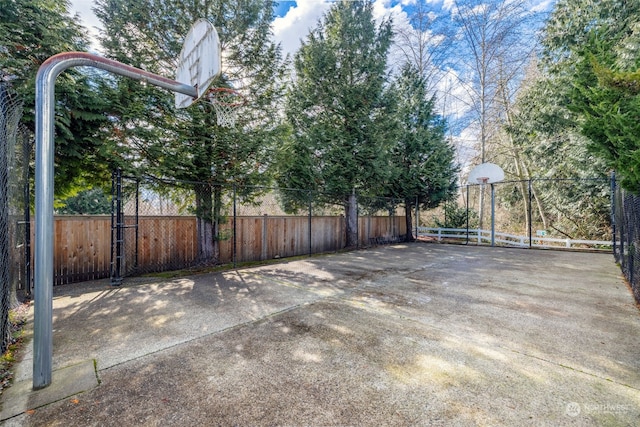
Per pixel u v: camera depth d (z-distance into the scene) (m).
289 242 8.08
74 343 2.59
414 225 13.68
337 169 8.55
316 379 2.02
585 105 5.04
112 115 4.95
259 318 3.22
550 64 9.44
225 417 1.65
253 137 6.07
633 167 3.18
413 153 11.36
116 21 5.16
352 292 4.27
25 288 3.75
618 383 1.97
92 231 5.00
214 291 4.33
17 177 3.35
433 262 6.93
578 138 8.78
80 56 2.31
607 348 2.49
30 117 3.93
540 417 1.64
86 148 4.81
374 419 1.63
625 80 3.39
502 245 10.47
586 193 9.86
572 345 2.55
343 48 8.77
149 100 5.35
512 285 4.68
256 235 7.30
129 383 1.98
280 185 8.52
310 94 8.74
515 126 10.99
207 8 5.75
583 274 5.52
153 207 5.92
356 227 9.69
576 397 1.82
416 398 1.81
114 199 4.72
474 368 2.17
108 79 4.97
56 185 5.14
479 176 11.17
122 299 3.91
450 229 12.13
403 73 12.27
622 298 3.95
